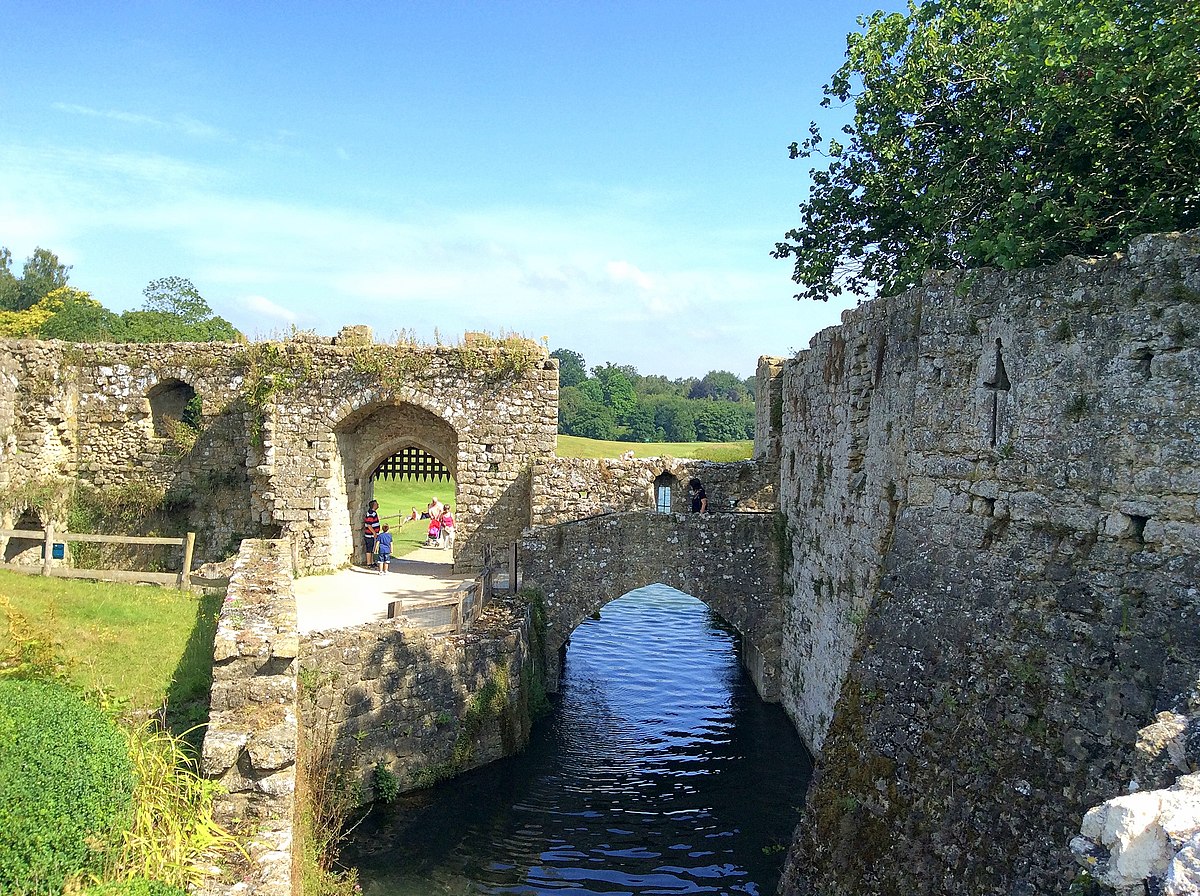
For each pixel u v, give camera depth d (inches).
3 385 928.3
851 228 743.1
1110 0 404.2
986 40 593.0
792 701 774.5
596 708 830.5
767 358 1031.6
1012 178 467.8
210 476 983.0
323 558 934.4
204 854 312.2
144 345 993.5
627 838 579.5
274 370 929.5
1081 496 312.8
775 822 603.5
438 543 1224.2
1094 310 312.8
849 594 571.8
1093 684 292.4
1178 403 282.7
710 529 844.6
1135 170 426.9
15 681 323.9
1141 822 184.5
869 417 542.6
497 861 548.7
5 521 913.5
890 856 346.3
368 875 527.2
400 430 988.6
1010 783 308.8
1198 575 270.5
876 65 676.1
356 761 607.2
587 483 917.2
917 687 365.1
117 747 298.4
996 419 356.2
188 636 557.0
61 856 256.4
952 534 375.9
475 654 683.4
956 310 383.2
